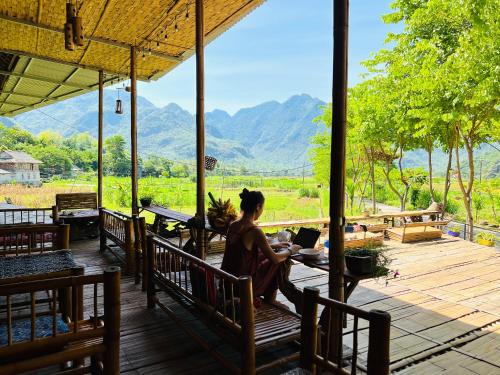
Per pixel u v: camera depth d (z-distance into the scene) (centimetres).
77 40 416
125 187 2273
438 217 968
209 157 641
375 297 450
